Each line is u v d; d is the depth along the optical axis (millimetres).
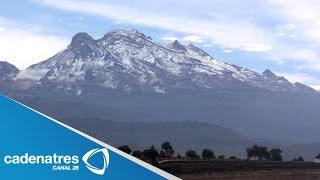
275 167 115438
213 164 106938
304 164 128000
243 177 99875
